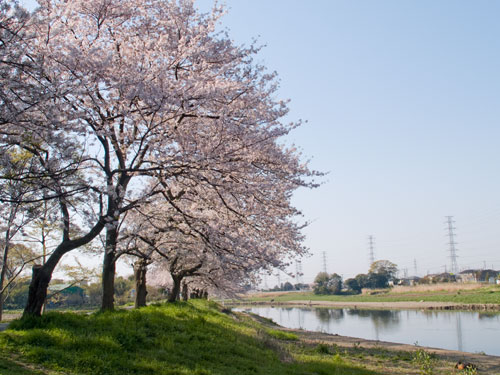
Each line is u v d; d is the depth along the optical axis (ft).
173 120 41.42
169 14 46.52
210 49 46.21
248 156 42.68
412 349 76.28
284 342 71.46
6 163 33.68
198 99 39.86
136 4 45.03
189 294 164.35
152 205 52.70
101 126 38.06
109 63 37.58
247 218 47.60
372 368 50.31
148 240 54.75
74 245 38.01
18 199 34.94
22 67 31.19
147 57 41.39
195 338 42.42
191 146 40.68
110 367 28.22
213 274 83.66
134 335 36.35
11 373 23.56
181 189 48.44
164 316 49.75
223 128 40.27
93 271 86.33
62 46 38.14
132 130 42.27
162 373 29.32
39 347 28.68
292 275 52.54
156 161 40.32
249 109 45.29
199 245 58.23
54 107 31.81
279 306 321.52
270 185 45.37
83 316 39.86
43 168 37.91
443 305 213.25
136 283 67.82
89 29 43.50
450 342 99.81
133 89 36.27
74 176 38.01
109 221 38.19
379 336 113.29
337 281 461.37
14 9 29.43
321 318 187.21
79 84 32.86
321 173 47.44
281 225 49.14
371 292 373.81
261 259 50.03
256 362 40.19
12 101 31.48
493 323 137.90
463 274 492.54
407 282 444.14
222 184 42.47
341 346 76.18
